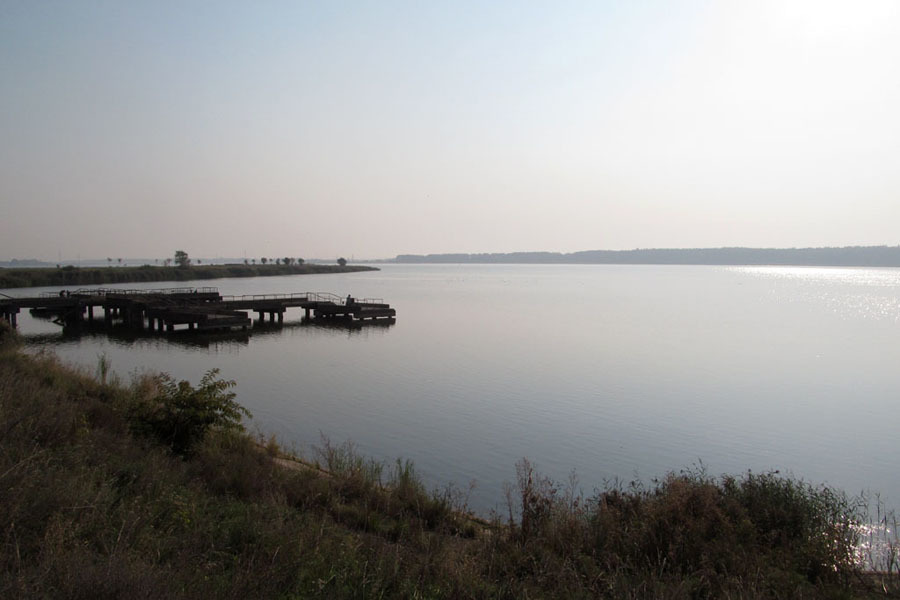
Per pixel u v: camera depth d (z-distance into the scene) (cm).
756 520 939
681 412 2547
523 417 2423
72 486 714
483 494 1562
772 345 4522
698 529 841
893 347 4469
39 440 934
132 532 632
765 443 2155
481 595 643
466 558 741
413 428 2230
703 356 3994
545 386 3022
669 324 5875
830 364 3747
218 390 1330
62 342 4372
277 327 5453
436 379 3167
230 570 611
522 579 711
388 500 1088
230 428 1304
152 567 548
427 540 825
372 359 3794
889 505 1552
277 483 1067
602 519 920
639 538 829
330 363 3631
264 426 2181
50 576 501
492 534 898
